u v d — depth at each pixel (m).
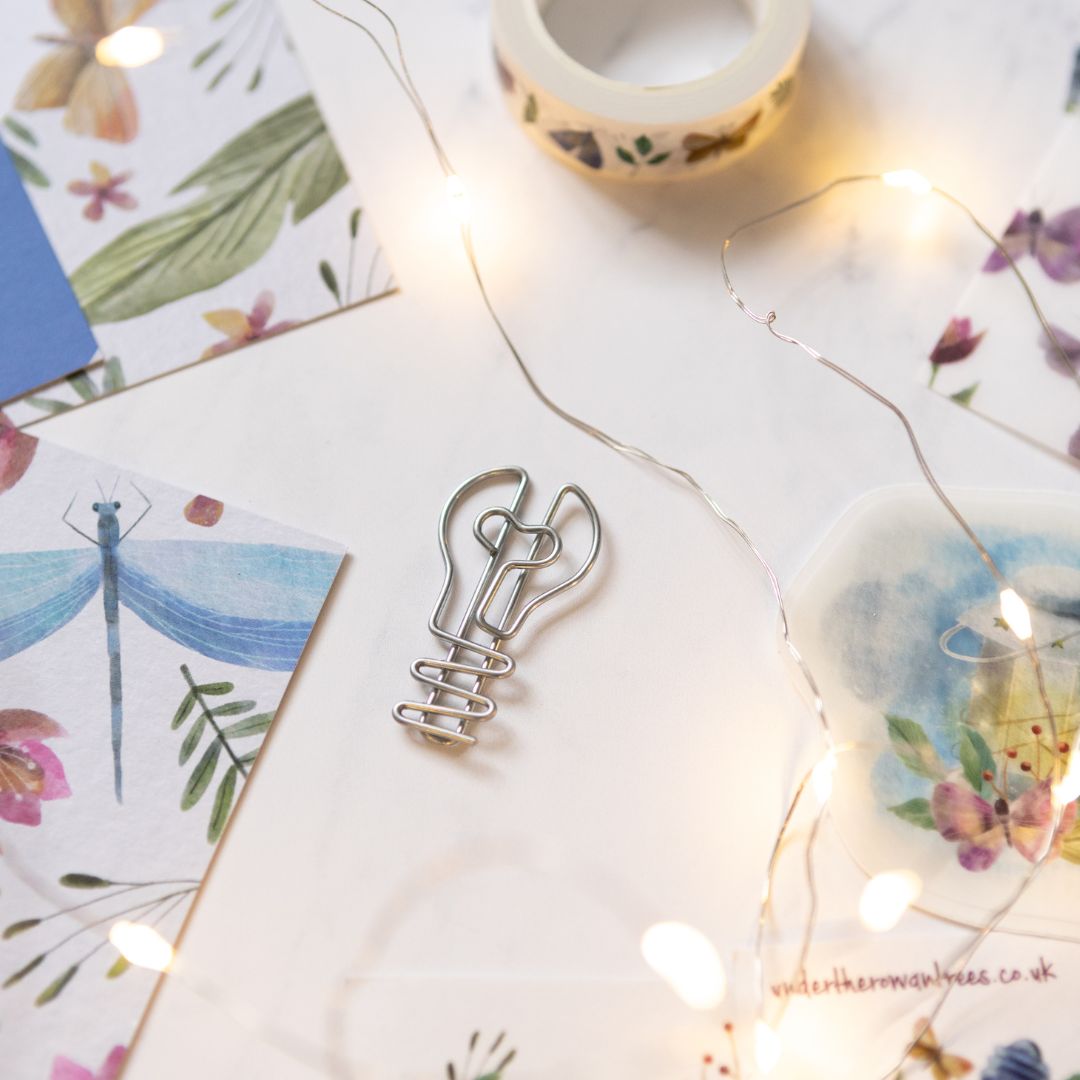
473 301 0.20
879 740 0.19
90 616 0.19
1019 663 0.19
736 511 0.20
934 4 0.21
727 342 0.20
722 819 0.19
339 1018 0.18
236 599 0.19
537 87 0.20
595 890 0.19
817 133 0.21
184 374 0.20
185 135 0.21
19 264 0.20
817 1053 0.18
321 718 0.19
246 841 0.19
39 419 0.20
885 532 0.20
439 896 0.19
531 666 0.19
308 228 0.20
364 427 0.20
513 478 0.20
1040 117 0.21
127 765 0.19
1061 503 0.20
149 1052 0.18
